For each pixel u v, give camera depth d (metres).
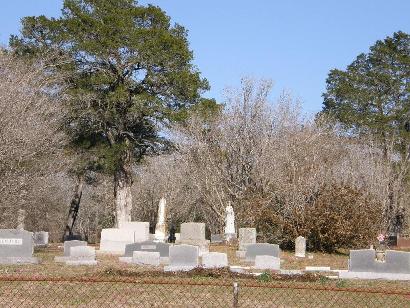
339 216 31.53
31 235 23.14
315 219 31.47
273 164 39.38
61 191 59.38
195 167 45.31
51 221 60.81
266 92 45.69
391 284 19.53
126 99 42.06
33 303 13.91
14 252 22.92
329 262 26.72
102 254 30.22
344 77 66.50
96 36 42.78
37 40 43.16
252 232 29.77
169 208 53.75
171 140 45.50
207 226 54.47
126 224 34.47
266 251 25.28
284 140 43.31
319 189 33.12
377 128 61.72
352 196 32.41
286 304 14.24
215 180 43.69
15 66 37.53
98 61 42.75
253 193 38.25
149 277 18.92
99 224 66.25
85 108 41.75
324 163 41.53
